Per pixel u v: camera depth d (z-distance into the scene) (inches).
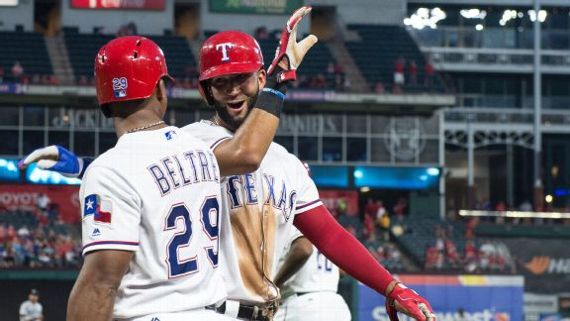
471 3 2573.8
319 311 495.2
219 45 297.0
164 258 243.9
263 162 302.7
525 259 1946.4
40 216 1856.5
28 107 1972.2
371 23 2362.2
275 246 304.0
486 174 2829.7
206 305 249.9
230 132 303.1
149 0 2223.2
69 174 324.2
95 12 2210.9
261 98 275.6
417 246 1876.2
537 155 2383.1
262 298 297.7
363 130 2130.9
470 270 1577.3
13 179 1931.6
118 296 244.7
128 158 245.6
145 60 255.6
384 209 2068.2
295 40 281.3
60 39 2169.0
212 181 256.5
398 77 2180.1
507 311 1510.8
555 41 2652.6
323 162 2114.9
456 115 2472.9
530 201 2655.0
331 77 2162.9
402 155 2145.7
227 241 292.0
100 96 258.2
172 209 245.9
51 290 1368.1
